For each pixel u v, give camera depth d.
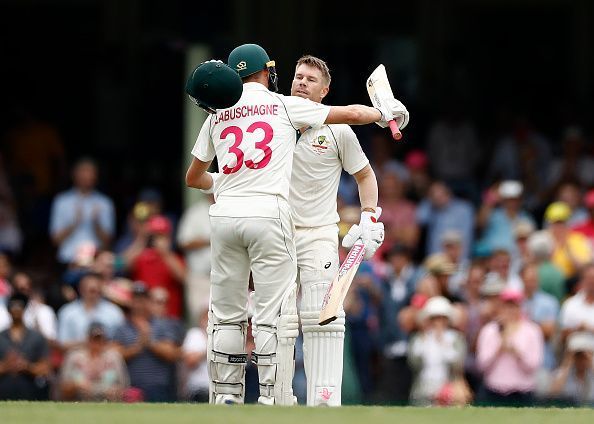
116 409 27.91
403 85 75.12
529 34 76.31
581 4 76.88
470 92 75.00
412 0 75.25
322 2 73.75
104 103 72.81
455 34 75.75
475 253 52.53
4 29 74.19
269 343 32.28
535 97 75.44
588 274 49.84
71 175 69.44
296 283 33.12
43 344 49.59
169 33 72.50
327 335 33.44
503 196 59.50
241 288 32.62
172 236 64.69
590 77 76.06
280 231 32.09
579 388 49.22
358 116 32.88
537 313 51.34
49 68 73.75
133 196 69.19
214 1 71.38
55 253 61.94
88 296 50.72
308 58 34.09
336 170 33.81
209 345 32.91
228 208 32.19
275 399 32.34
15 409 27.92
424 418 26.77
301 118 32.56
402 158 70.31
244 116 32.41
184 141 72.06
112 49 73.50
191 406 28.75
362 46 74.75
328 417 26.64
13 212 64.88
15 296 49.31
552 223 56.19
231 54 33.16
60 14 74.12
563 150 67.94
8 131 71.62
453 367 48.81
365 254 33.47
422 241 60.22
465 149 68.81
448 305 49.06
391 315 50.84
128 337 49.41
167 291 55.69
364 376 50.12
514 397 48.56
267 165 32.19
